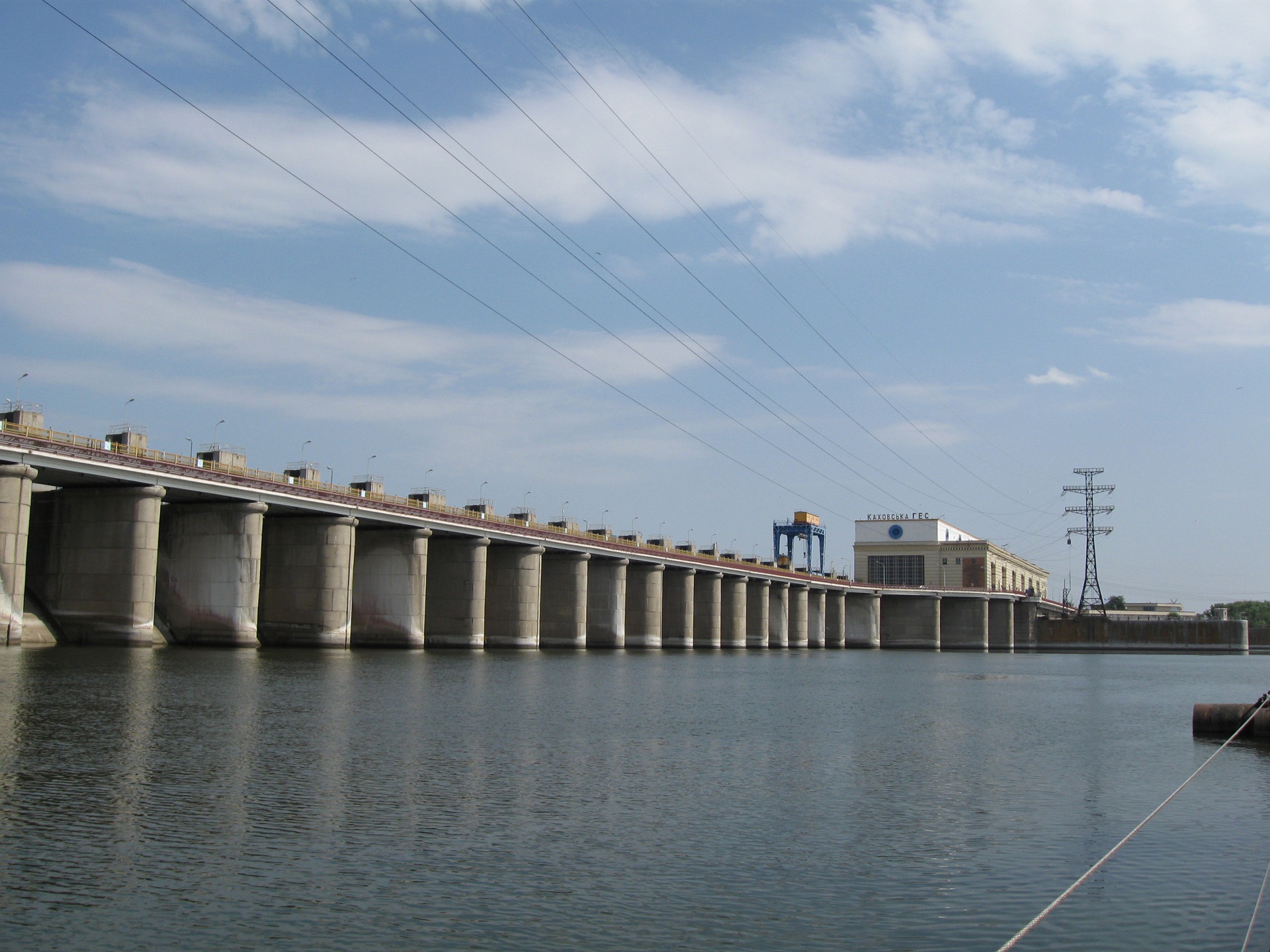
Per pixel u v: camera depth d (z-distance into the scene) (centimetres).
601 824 2623
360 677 6950
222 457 9462
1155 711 6319
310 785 2977
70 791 2778
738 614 17738
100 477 8312
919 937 1841
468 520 12044
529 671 8525
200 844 2295
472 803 2820
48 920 1802
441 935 1795
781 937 1833
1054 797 3127
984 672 11819
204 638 9431
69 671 6200
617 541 15250
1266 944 1830
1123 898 2073
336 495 10356
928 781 3409
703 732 4656
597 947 1761
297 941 1750
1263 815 2878
